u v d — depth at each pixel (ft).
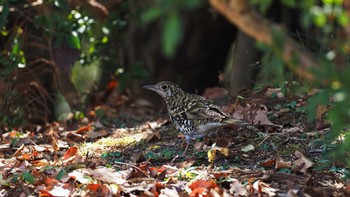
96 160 35.47
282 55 19.07
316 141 34.27
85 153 37.27
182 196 28.27
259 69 51.75
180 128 37.14
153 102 67.51
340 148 25.45
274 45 18.70
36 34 52.60
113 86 57.11
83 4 50.49
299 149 34.76
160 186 29.25
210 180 29.53
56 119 55.47
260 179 29.84
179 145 38.27
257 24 18.47
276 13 55.16
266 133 37.78
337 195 28.19
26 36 50.96
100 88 57.31
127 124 46.37
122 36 57.88
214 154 32.63
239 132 38.55
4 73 49.65
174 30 17.17
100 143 39.63
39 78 53.78
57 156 37.06
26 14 51.29
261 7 20.70
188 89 69.87
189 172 31.45
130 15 57.06
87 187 29.01
